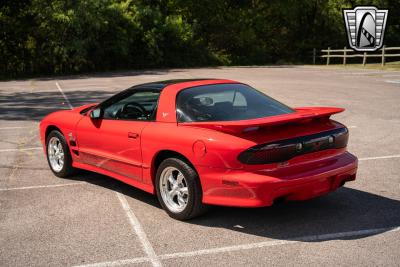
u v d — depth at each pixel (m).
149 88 5.46
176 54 40.34
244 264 3.90
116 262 4.01
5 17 33.03
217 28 44.03
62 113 6.84
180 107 4.99
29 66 33.53
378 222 4.75
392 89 16.83
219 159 4.43
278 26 45.94
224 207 5.30
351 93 15.98
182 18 43.34
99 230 4.74
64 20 32.69
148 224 4.88
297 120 4.47
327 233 4.51
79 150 6.35
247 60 44.00
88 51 35.22
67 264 4.00
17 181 6.61
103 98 16.45
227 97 5.13
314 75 24.67
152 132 5.09
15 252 4.25
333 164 4.79
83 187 6.27
